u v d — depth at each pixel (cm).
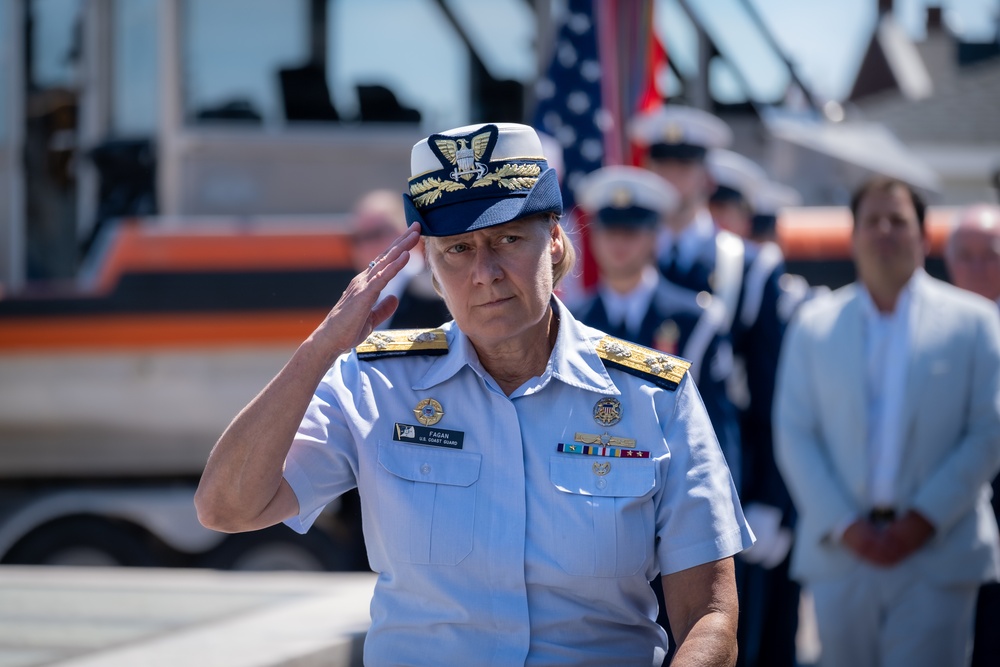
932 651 826
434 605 464
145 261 1342
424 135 1398
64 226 1402
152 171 1382
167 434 1353
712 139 1091
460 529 460
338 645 696
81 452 1359
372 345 492
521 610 459
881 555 827
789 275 1425
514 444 468
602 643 468
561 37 1290
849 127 1667
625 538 460
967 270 1036
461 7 1393
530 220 462
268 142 1384
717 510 466
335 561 1388
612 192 967
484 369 484
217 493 450
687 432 473
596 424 472
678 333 959
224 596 878
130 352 1339
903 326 861
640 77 1296
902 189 869
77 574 974
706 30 1542
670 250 1016
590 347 487
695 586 465
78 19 1391
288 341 1339
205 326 1338
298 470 466
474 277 455
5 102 1402
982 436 832
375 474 469
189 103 1381
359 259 1302
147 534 1392
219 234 1345
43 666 646
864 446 853
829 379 871
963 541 833
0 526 1367
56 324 1342
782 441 893
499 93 1399
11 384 1345
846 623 849
